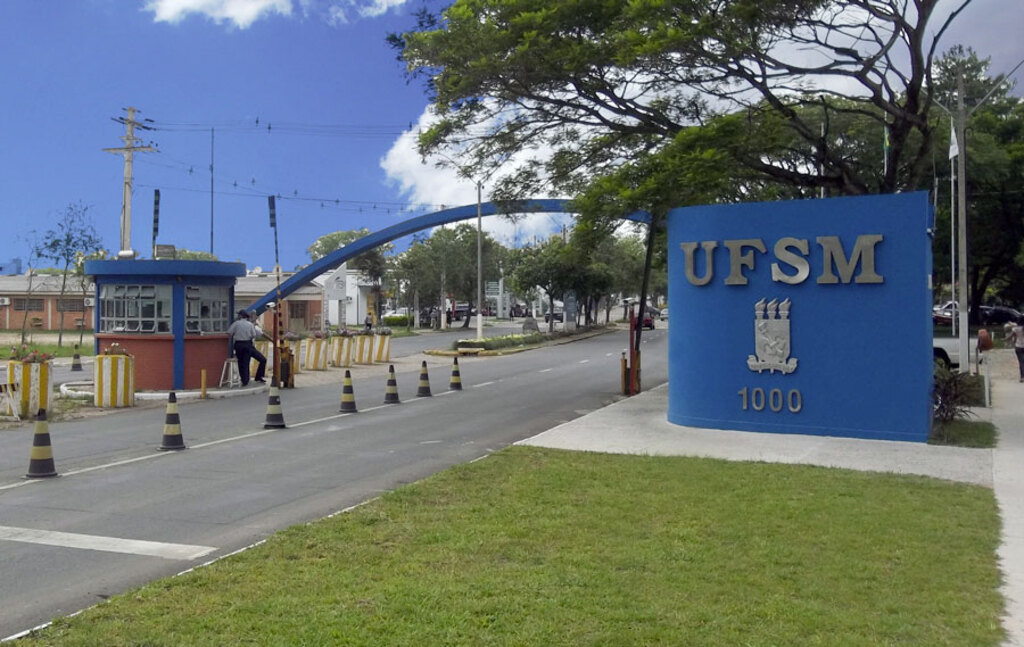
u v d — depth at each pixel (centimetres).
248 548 710
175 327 1953
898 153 1759
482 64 1636
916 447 1223
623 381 2030
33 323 5262
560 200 2928
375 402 1875
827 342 1319
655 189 1495
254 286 5941
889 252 1275
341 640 501
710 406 1408
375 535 743
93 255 3947
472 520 795
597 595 580
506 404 1838
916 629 526
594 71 1675
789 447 1229
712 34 1493
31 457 1038
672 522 788
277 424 1464
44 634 518
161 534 777
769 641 502
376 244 4619
